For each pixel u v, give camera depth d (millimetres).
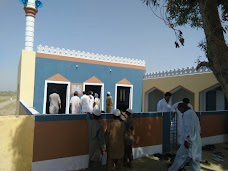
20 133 5031
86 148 5789
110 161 5062
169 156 6848
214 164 6328
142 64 17312
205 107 13531
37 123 5090
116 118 5219
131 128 5832
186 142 5004
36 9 15852
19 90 12547
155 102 17609
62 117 5430
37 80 12594
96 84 14664
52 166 5219
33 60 12531
